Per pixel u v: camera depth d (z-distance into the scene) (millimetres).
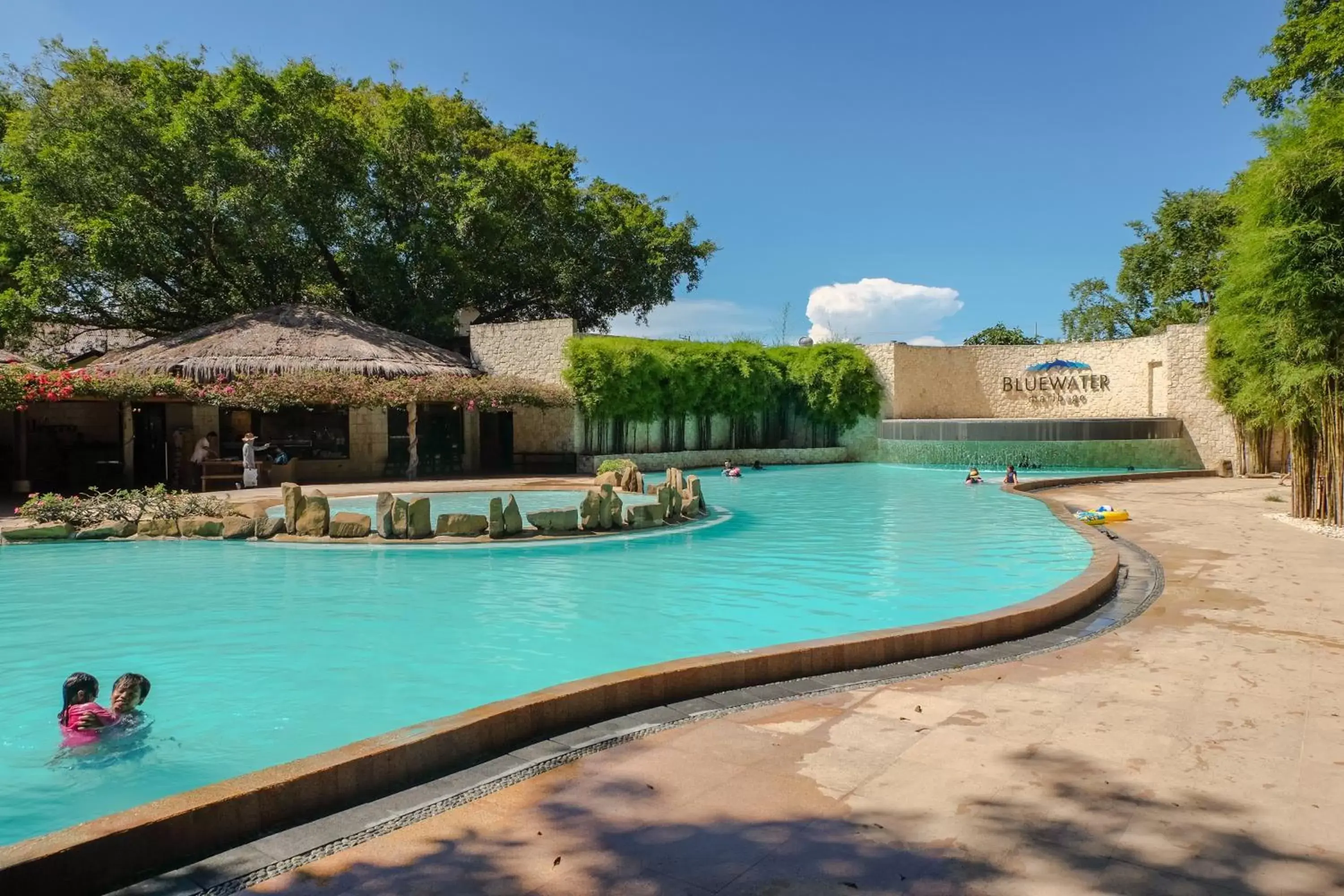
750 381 28109
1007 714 4219
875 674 5055
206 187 23422
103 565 9641
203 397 17562
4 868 2457
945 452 26172
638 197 35562
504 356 25453
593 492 11828
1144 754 3650
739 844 2891
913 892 2562
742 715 4277
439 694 5344
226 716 4941
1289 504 14461
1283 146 10406
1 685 5531
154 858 2764
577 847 2898
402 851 2893
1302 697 4426
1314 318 10570
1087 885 2586
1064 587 6785
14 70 25859
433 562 9828
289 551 10492
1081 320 39656
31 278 22188
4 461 19234
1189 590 7410
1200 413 23984
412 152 28188
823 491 18547
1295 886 2568
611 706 4297
